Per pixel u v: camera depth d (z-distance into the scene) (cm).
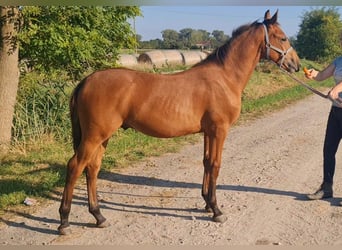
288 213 495
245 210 505
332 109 512
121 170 672
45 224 465
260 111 1298
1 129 739
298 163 712
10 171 636
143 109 429
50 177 611
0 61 731
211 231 447
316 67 3234
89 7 790
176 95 435
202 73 451
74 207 517
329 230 449
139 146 820
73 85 955
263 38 469
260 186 593
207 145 486
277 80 2042
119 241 423
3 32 721
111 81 420
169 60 2795
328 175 534
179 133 447
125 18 895
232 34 473
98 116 415
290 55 479
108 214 494
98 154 450
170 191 577
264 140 902
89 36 794
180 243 418
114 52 920
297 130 1005
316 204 525
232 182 612
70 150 773
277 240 425
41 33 723
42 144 782
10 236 434
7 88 737
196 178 637
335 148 529
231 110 452
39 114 847
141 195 559
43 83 893
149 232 445
